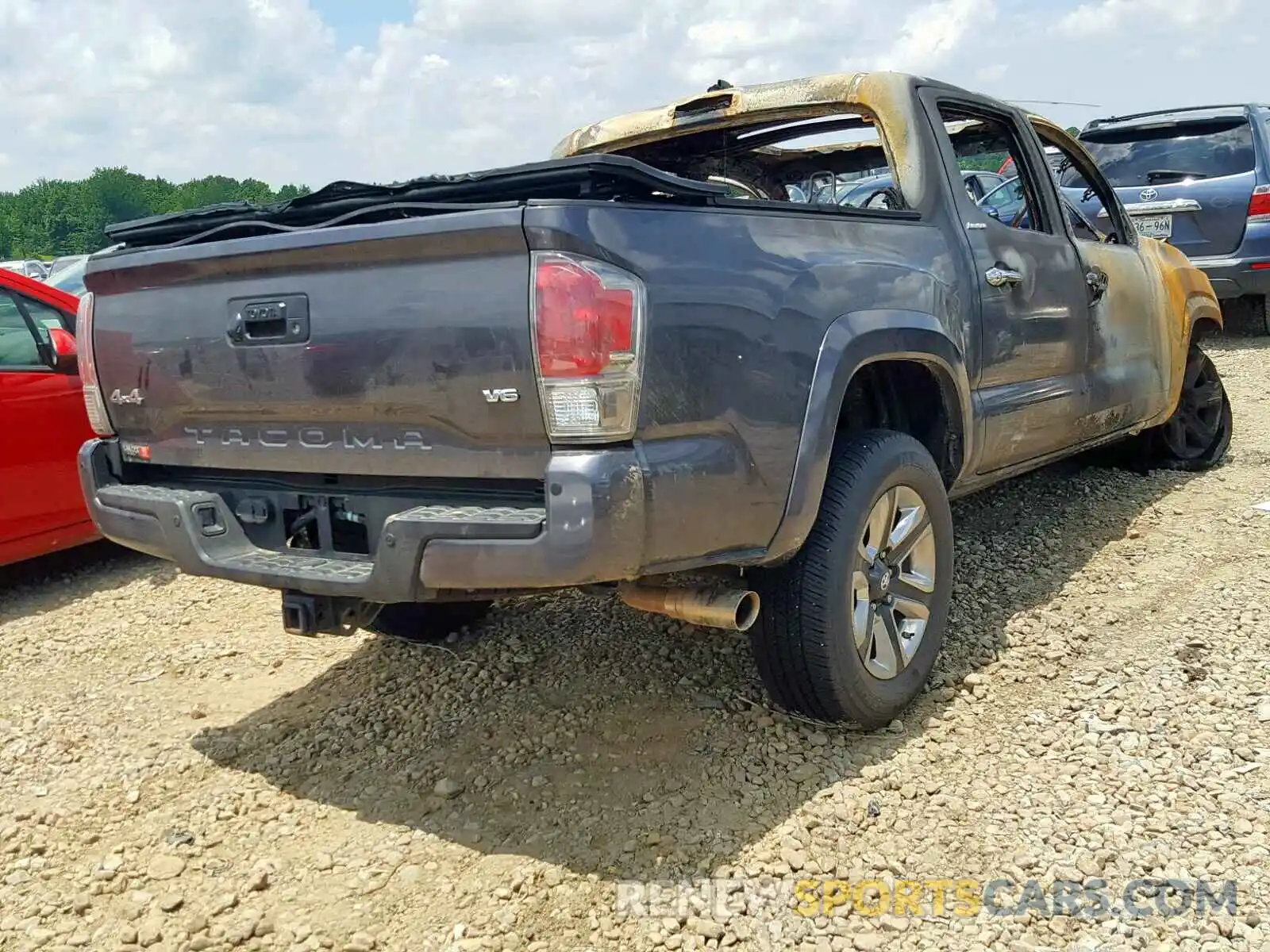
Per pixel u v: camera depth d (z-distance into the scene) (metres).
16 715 3.89
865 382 3.62
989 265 3.90
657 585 2.88
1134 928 2.41
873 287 3.24
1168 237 9.41
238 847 2.94
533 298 2.44
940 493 3.50
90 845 3.00
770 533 2.87
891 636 3.33
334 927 2.57
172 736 3.64
